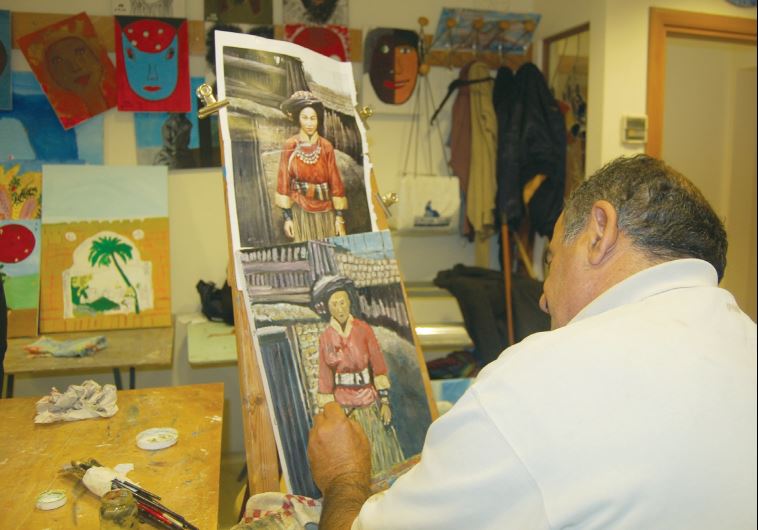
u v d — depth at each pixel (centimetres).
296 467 107
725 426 62
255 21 292
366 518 76
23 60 271
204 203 299
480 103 308
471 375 272
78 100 275
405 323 130
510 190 296
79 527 95
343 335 118
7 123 270
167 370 302
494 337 263
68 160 277
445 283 287
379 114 316
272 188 119
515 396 65
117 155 285
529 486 62
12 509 100
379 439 117
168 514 97
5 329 170
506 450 63
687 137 425
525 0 333
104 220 272
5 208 267
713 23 294
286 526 99
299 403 110
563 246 82
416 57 311
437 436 70
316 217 126
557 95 323
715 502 60
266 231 116
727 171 435
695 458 60
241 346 110
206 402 148
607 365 64
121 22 275
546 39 326
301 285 115
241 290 110
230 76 117
